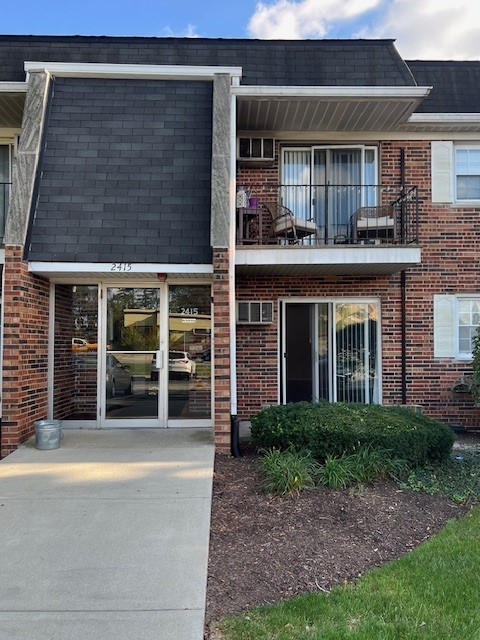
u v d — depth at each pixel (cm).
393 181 895
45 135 743
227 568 358
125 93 784
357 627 284
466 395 878
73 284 795
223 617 297
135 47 870
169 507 458
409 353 883
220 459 627
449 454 634
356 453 562
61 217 698
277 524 433
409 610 302
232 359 689
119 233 693
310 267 797
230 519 443
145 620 289
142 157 741
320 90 766
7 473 550
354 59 857
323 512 457
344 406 680
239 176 894
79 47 866
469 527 430
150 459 600
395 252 759
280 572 354
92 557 366
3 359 653
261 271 835
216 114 732
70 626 283
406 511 464
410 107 804
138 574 342
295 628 284
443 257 887
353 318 903
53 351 766
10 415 647
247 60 859
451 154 898
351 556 380
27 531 410
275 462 530
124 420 787
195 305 802
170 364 795
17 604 305
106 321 793
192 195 720
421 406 868
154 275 732
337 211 902
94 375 793
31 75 762
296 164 910
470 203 888
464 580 340
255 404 879
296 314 907
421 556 376
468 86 908
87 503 468
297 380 902
